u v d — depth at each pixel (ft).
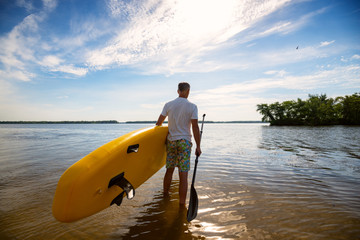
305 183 10.05
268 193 8.70
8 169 13.23
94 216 6.66
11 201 7.98
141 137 7.61
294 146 25.38
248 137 43.62
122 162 6.76
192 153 20.43
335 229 5.66
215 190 9.12
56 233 5.60
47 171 12.69
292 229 5.69
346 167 13.44
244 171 12.62
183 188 7.61
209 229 5.77
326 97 202.69
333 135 47.93
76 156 18.20
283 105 217.36
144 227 5.92
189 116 7.84
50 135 54.34
